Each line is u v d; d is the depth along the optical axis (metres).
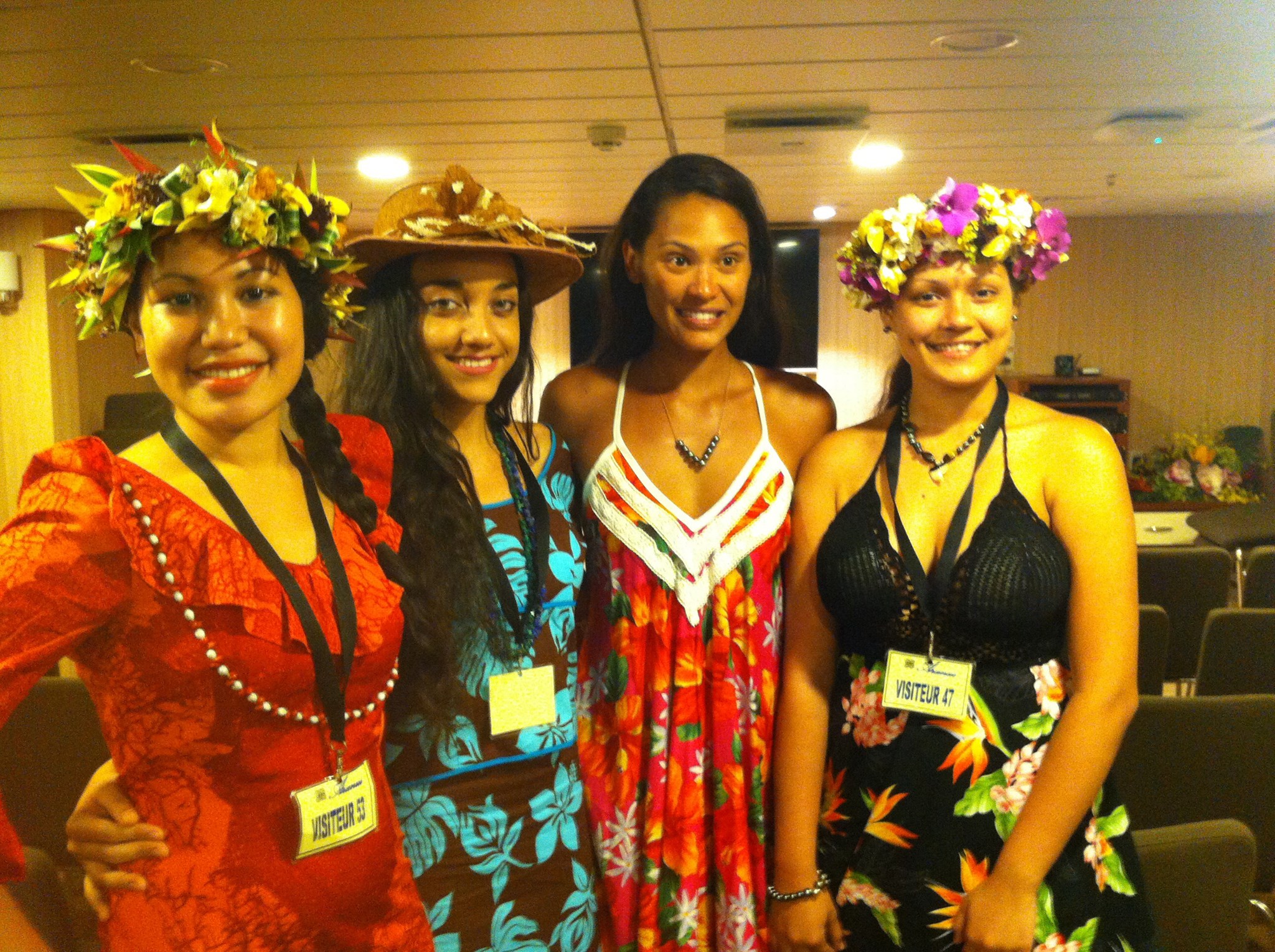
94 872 1.07
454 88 3.56
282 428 1.28
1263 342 8.18
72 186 5.67
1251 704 1.86
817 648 1.69
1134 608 1.49
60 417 6.91
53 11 2.69
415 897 1.29
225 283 1.05
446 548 1.47
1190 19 2.91
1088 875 1.49
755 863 1.73
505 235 1.52
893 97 3.80
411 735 1.45
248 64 3.22
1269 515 4.95
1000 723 1.51
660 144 4.64
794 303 8.52
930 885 1.52
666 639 1.72
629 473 1.81
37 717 1.75
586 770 1.77
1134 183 6.18
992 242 1.50
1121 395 7.89
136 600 1.02
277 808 1.10
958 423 1.61
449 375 1.53
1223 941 1.54
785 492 1.80
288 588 1.10
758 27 2.92
